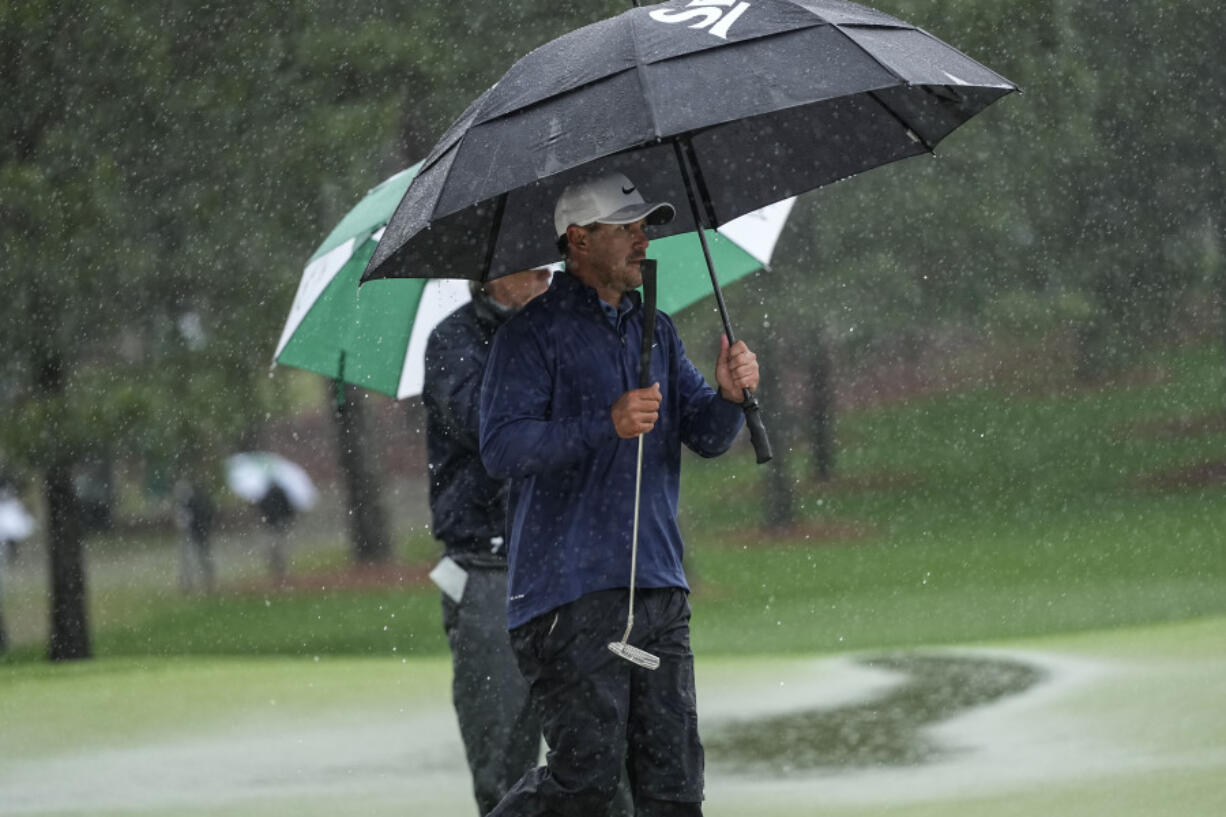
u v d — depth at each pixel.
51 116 61.31
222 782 28.64
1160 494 82.12
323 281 19.11
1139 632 42.31
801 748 28.69
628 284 15.08
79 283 60.53
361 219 19.06
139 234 62.84
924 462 97.69
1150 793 22.52
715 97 12.90
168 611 78.69
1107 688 32.78
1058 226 75.81
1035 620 50.06
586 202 14.82
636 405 14.09
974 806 22.62
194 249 63.78
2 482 77.19
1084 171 75.38
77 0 61.12
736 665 42.28
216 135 63.00
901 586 66.00
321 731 33.88
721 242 20.69
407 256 14.71
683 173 15.93
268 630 69.94
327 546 99.06
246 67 62.97
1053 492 86.25
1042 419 100.12
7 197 58.84
